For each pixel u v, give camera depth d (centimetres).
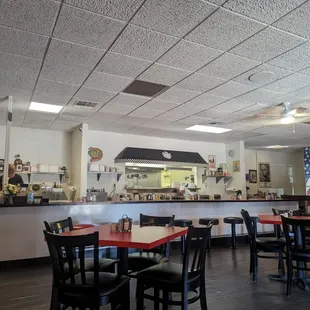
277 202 782
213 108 554
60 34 292
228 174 942
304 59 346
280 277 412
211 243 679
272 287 377
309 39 301
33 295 346
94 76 398
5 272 447
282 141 923
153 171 920
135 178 884
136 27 280
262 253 586
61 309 260
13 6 247
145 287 261
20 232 488
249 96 482
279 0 239
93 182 775
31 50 325
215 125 700
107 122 674
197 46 316
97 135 782
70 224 321
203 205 686
